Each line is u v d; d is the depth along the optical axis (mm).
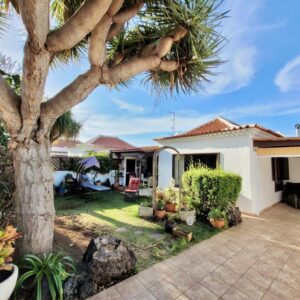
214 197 7113
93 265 3256
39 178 3395
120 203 9383
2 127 4250
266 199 9570
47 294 2764
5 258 2613
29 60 2684
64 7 3850
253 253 4699
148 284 3395
